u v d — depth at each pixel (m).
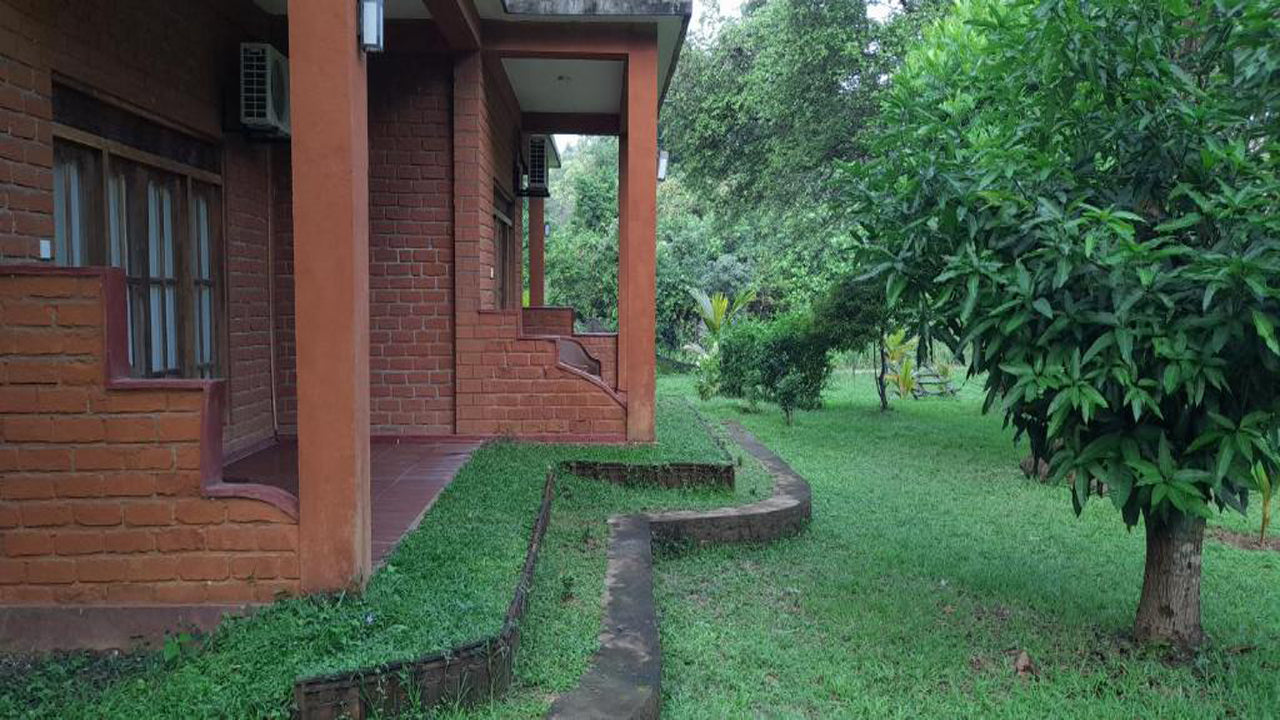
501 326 7.95
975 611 5.07
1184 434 4.04
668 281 24.06
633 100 7.89
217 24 6.36
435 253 7.91
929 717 3.74
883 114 5.09
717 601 5.18
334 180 3.60
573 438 8.05
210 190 6.47
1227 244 3.83
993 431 12.04
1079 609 5.11
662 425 9.73
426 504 5.51
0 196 4.02
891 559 6.01
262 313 7.26
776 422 12.82
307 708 2.95
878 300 12.08
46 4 4.34
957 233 4.27
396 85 7.79
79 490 3.63
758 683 4.00
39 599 3.63
